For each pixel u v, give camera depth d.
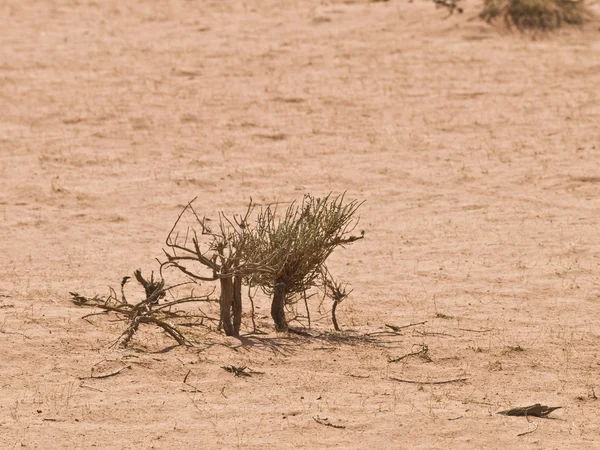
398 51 82.69
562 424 23.61
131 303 33.06
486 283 37.41
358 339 30.19
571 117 66.50
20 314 31.00
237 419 23.44
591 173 54.72
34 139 62.19
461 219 47.38
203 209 49.09
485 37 85.94
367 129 64.56
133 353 27.58
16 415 23.28
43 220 46.62
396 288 36.72
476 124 65.44
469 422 23.53
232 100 70.62
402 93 72.25
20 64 80.81
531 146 60.69
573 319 32.81
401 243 43.38
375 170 56.31
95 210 48.75
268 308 33.62
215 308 33.06
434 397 25.23
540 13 88.19
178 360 27.16
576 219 47.06
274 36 88.75
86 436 22.20
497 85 73.94
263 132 63.81
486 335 30.80
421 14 92.62
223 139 62.25
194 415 23.62
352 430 22.92
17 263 39.28
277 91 72.69
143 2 105.50
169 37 89.81
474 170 56.25
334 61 80.31
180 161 57.91
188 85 74.38
